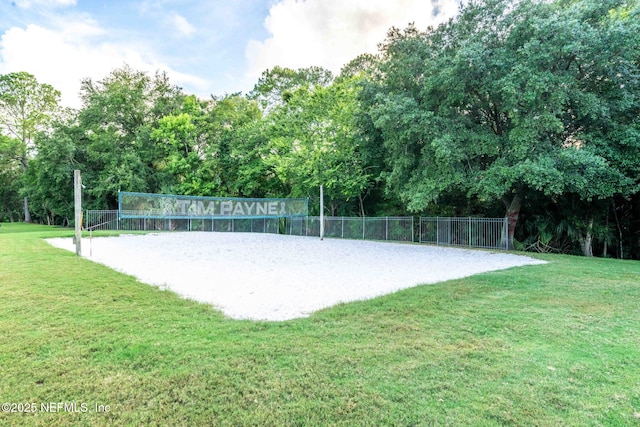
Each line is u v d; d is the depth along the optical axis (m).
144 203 20.77
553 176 10.68
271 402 2.63
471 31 13.45
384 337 3.96
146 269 8.58
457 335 4.04
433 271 8.95
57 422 2.38
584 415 2.51
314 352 3.50
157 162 28.97
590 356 3.51
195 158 27.30
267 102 30.09
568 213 14.76
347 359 3.35
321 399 2.68
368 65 24.41
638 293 6.21
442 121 12.84
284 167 23.50
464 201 18.75
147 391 2.76
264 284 7.11
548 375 3.09
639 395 2.79
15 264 8.15
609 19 11.36
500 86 11.21
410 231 19.50
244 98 31.02
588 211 14.32
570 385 2.92
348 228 22.77
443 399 2.69
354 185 20.89
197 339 3.81
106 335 3.88
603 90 11.95
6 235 16.11
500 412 2.52
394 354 3.48
